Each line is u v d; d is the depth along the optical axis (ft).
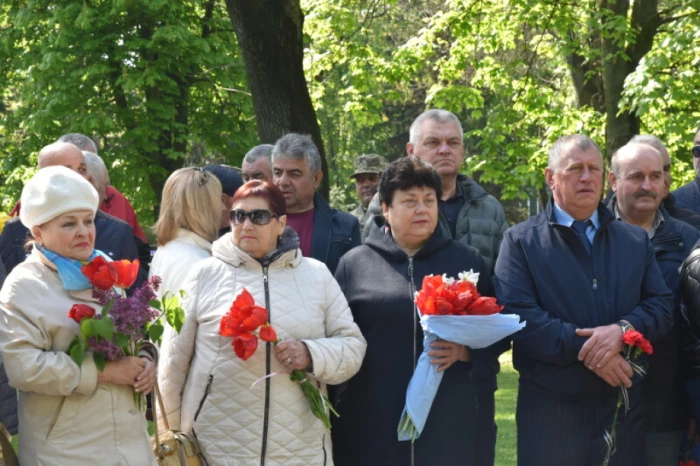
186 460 12.21
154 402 12.10
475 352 13.23
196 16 60.75
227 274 12.70
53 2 58.08
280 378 12.30
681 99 36.55
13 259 17.10
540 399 13.56
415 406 12.73
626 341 12.66
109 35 56.44
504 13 49.16
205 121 62.90
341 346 12.57
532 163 51.98
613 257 13.80
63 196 11.53
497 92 52.29
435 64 53.36
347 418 13.43
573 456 13.30
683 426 14.98
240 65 58.18
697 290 14.08
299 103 29.89
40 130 57.72
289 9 29.17
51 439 11.30
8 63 62.80
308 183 16.55
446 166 16.38
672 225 15.96
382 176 13.70
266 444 12.12
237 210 12.63
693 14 34.96
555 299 13.58
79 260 11.73
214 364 12.32
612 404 13.35
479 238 16.19
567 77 59.00
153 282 11.62
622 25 39.34
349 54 47.73
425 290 12.57
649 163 15.65
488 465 14.08
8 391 12.75
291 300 12.61
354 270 13.91
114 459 11.48
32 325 11.25
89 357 11.34
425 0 70.95
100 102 58.08
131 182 59.00
